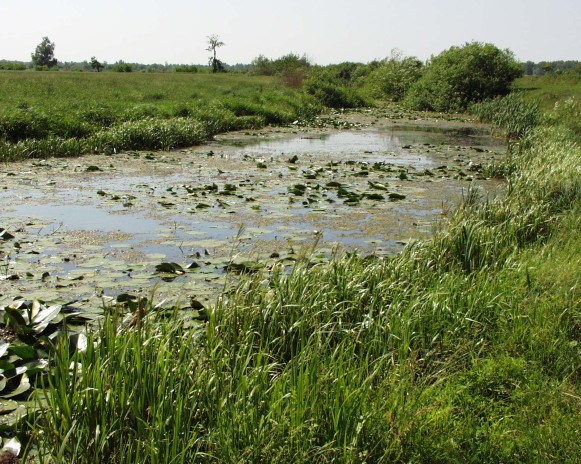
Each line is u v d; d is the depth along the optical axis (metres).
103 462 2.57
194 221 7.32
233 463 2.44
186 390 2.86
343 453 2.53
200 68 72.94
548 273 4.82
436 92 32.78
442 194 9.55
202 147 15.70
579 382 3.47
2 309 4.17
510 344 3.79
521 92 32.78
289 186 9.69
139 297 4.62
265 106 25.03
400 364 3.32
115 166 11.84
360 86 49.66
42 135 13.86
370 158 14.07
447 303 4.22
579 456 2.72
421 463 2.62
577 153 10.95
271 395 2.93
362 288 4.50
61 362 2.87
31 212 7.67
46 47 94.75
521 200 7.19
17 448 2.76
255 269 5.40
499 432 2.88
